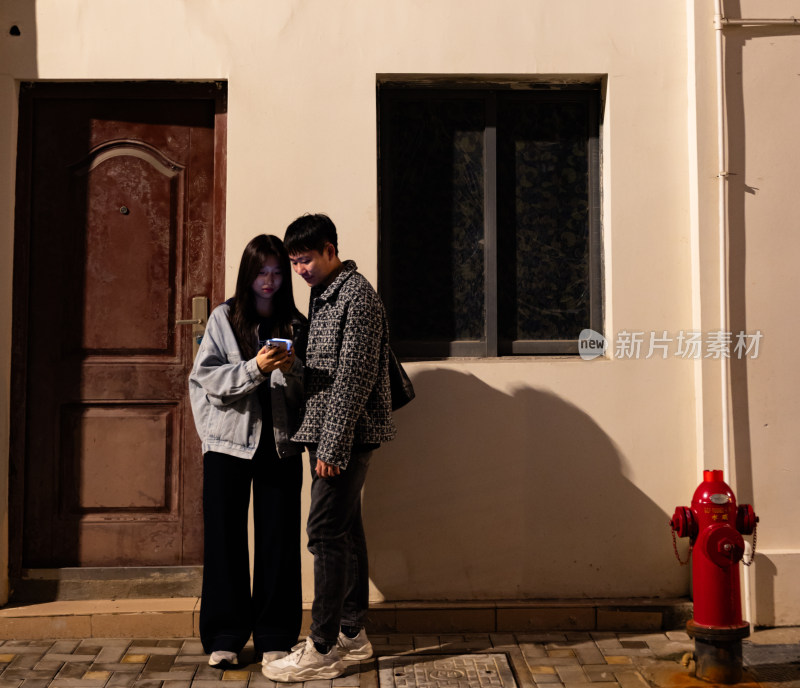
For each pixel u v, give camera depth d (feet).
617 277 12.59
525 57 12.55
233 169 12.41
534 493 12.54
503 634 12.18
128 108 12.82
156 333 12.85
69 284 12.79
